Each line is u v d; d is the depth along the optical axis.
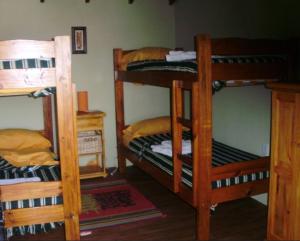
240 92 3.42
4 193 2.41
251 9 3.20
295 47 2.72
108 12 4.32
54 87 2.39
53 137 4.13
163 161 3.07
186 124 2.62
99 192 3.66
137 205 3.32
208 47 2.40
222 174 2.60
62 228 2.91
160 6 4.54
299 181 2.11
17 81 2.29
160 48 4.00
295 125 2.11
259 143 3.22
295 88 2.05
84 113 4.04
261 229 2.80
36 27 4.03
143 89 4.60
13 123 4.04
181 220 3.00
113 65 4.40
